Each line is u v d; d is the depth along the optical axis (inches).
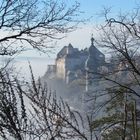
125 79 716.7
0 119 154.6
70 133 159.2
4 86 161.9
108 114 690.2
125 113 162.9
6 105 155.5
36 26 452.8
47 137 156.3
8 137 154.5
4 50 408.5
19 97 158.9
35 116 158.1
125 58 708.7
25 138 155.6
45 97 161.0
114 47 719.7
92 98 615.2
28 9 446.6
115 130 587.5
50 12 458.6
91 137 162.1
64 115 160.9
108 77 723.4
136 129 148.6
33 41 449.1
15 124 154.3
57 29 462.9
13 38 438.0
